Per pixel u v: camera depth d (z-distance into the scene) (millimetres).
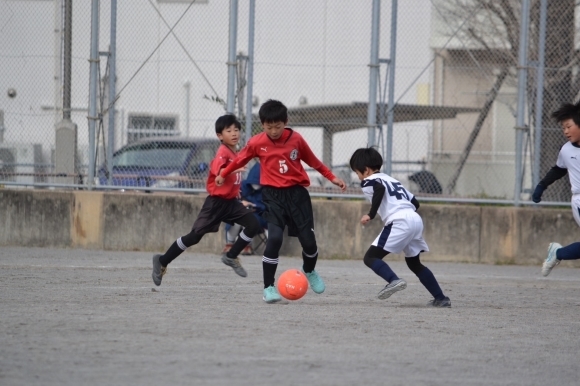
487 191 53875
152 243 47906
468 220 47312
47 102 50625
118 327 22906
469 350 21219
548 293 34812
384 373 18297
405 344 21703
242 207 32344
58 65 50625
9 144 50094
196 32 58062
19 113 50125
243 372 17922
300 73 68500
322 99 68688
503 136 56156
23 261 41312
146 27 57000
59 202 48281
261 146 28500
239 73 47969
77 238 48219
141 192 49500
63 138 49375
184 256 46156
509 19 60094
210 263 42844
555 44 51781
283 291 28531
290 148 28375
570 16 52188
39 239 48406
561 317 27625
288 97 68500
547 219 47156
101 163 49094
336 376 17844
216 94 48531
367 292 33406
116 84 51844
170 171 51375
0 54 50656
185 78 57469
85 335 21656
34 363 18406
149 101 56688
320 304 29109
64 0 48875
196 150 52031
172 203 47906
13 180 49688
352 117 59281
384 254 28266
